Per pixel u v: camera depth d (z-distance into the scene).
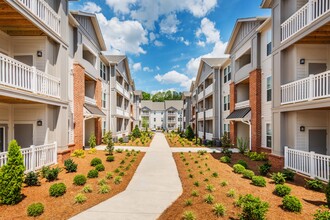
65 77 12.28
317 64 10.70
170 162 12.91
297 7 10.62
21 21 9.40
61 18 12.05
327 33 9.31
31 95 8.86
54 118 11.59
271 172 10.01
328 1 8.25
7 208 5.74
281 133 11.09
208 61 26.36
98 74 20.34
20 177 6.22
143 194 7.21
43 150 9.69
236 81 19.28
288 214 5.46
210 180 8.64
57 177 8.62
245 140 17.39
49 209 5.79
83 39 16.59
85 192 7.17
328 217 4.46
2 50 10.38
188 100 47.75
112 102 24.55
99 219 5.34
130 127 37.69
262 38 15.14
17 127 10.98
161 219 5.36
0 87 7.13
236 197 6.63
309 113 10.59
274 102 11.91
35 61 10.93
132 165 11.80
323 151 10.55
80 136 15.71
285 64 11.26
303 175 9.28
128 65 31.86
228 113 22.00
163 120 77.19
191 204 6.19
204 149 19.27
